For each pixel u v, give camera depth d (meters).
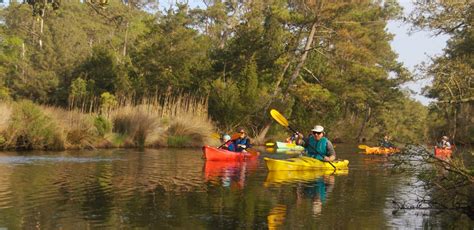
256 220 7.21
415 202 8.83
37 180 10.98
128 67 35.84
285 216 7.53
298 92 32.28
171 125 24.19
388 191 10.09
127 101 26.61
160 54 34.56
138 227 6.70
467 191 8.48
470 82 13.04
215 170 13.55
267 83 33.31
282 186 10.62
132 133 22.70
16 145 19.25
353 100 39.81
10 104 19.83
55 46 47.88
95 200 8.59
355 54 34.16
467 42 20.78
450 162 8.34
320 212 7.86
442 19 13.09
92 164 14.48
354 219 7.38
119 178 11.50
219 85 29.34
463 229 6.84
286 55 34.12
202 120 25.31
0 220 7.02
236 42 33.94
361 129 43.66
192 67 33.91
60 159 15.80
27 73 44.00
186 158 17.09
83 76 37.44
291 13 33.66
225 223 6.99
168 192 9.55
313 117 34.19
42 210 7.71
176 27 36.09
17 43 50.62
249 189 10.09
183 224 6.89
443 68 13.06
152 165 14.55
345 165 14.95
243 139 18.27
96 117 22.34
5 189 9.66
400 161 8.68
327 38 34.97
